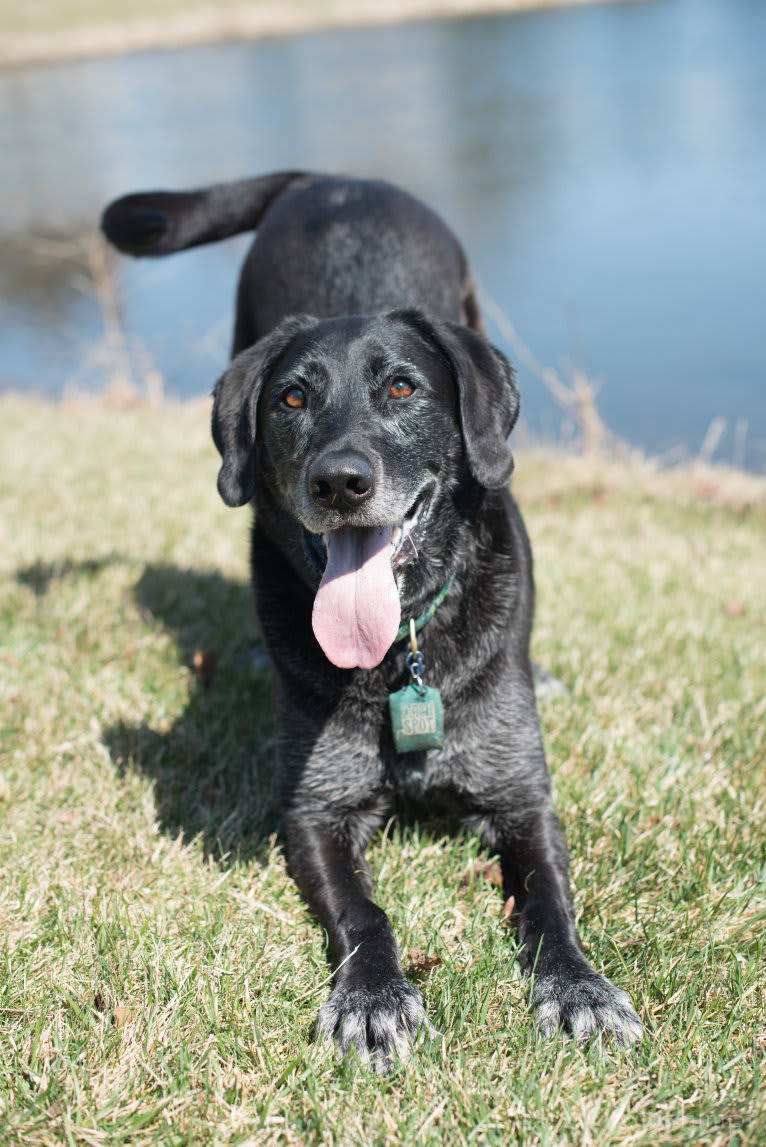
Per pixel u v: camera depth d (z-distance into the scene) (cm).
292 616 303
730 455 755
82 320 1222
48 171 1953
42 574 478
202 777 335
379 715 294
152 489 630
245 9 5506
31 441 757
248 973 245
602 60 3170
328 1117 207
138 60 4300
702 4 4722
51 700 368
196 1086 217
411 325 297
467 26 4772
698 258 1188
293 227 418
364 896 271
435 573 295
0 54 4619
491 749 296
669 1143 200
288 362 292
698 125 1961
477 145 1917
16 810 308
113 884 275
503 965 252
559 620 442
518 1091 211
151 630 427
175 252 468
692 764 329
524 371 920
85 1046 224
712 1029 230
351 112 2500
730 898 266
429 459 287
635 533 585
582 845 297
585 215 1405
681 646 422
